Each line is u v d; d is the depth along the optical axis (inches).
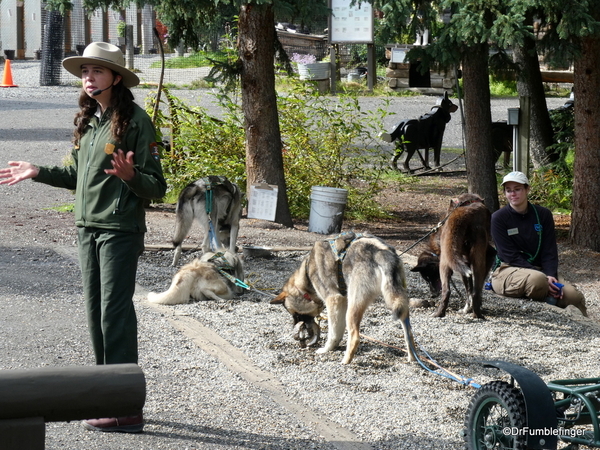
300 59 1370.6
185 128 601.9
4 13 1859.0
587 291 445.7
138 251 207.2
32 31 1897.1
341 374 261.6
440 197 730.2
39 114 1079.0
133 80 204.2
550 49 511.5
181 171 603.2
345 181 674.2
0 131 918.4
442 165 851.4
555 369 274.8
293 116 612.7
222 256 362.9
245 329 308.3
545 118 789.9
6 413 125.9
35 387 127.7
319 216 523.8
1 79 1487.5
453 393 247.3
